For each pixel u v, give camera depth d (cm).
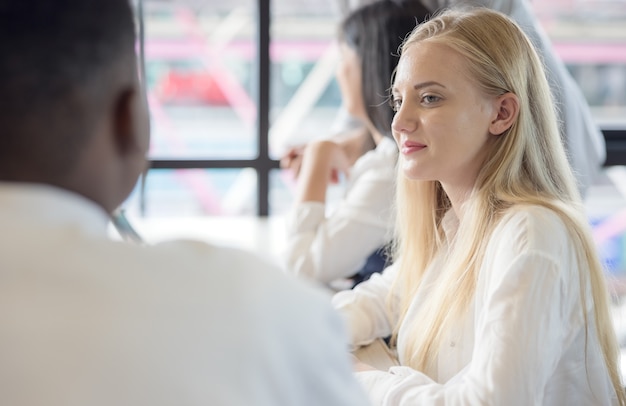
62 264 51
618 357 115
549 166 115
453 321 112
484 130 110
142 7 258
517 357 97
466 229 112
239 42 276
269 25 261
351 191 178
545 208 106
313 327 56
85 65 54
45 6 54
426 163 111
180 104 285
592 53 287
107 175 58
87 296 50
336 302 138
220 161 265
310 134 280
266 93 265
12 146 53
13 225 51
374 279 140
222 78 281
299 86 277
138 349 49
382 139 182
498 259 103
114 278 51
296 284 58
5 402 47
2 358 48
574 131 212
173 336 50
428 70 110
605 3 284
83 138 55
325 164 185
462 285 110
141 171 61
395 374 113
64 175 55
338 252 172
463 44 109
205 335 51
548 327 99
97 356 48
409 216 128
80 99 54
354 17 179
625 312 195
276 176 270
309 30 274
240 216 272
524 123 111
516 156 110
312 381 56
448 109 109
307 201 181
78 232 53
